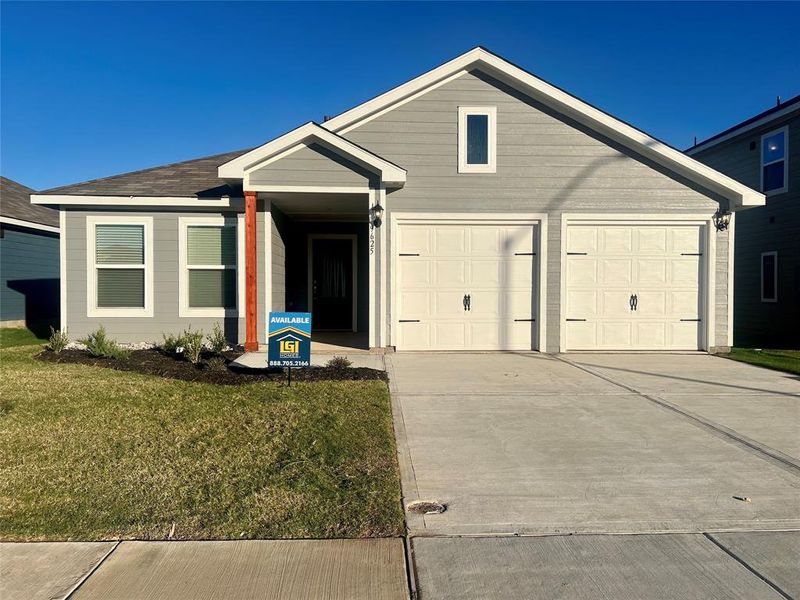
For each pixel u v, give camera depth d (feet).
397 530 12.09
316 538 11.76
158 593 9.83
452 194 35.40
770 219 50.88
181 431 17.93
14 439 17.19
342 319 47.75
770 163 50.83
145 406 20.70
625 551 11.30
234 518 12.47
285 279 45.11
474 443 17.69
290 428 18.19
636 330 36.70
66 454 16.01
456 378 27.25
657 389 25.17
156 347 35.63
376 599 9.74
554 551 11.28
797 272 47.44
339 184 34.17
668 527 12.30
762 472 15.43
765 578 10.37
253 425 18.47
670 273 36.65
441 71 34.71
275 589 9.99
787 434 18.78
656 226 36.42
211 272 37.04
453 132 35.35
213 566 10.69
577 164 35.86
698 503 13.47
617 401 22.97
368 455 16.21
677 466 15.85
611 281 36.52
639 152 35.94
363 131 35.14
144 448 16.49
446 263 35.81
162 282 36.76
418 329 35.83
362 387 23.75
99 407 20.58
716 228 36.27
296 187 33.88
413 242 35.60
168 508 12.89
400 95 34.71
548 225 35.86
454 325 35.96
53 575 10.32
